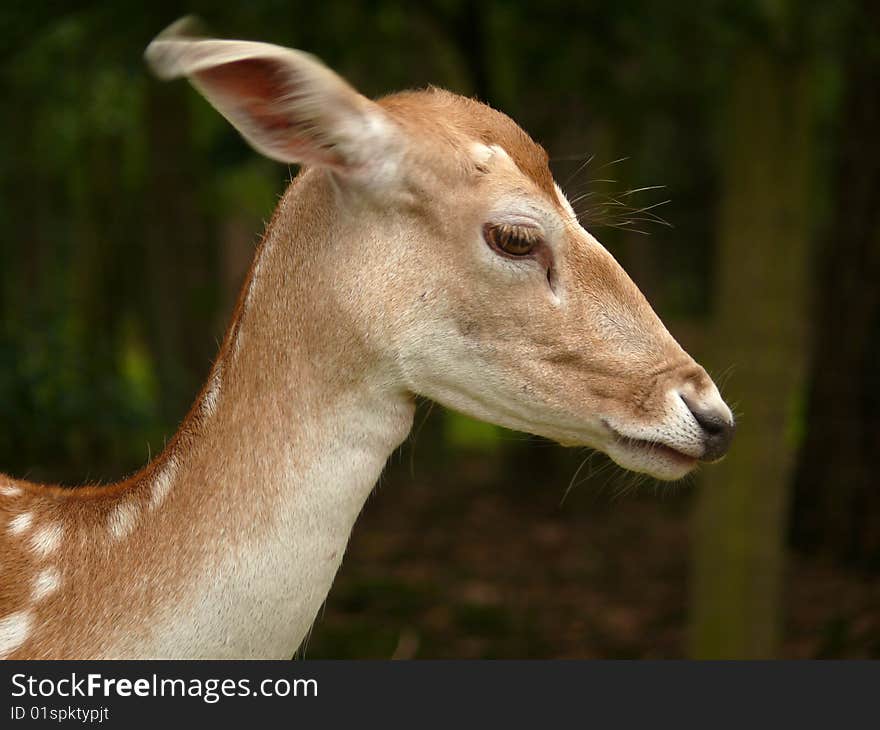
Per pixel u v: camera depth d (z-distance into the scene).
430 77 14.88
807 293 9.70
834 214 14.29
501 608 12.84
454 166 5.34
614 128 17.45
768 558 9.41
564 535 16.31
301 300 5.39
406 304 5.34
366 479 5.40
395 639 11.60
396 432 5.47
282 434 5.29
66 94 15.02
